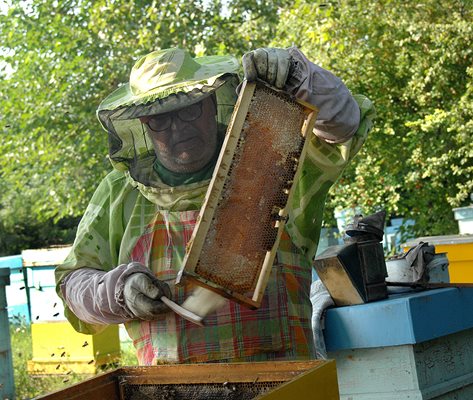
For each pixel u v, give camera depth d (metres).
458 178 10.65
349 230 3.46
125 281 2.52
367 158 10.38
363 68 10.70
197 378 2.16
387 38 10.59
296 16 10.45
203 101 2.70
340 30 10.25
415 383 3.22
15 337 11.61
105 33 13.46
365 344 3.26
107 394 2.25
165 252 2.73
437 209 10.87
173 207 2.71
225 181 2.22
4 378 6.57
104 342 8.09
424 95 10.27
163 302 2.46
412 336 3.16
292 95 2.34
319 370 1.86
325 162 2.82
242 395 2.09
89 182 14.70
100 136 14.55
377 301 3.34
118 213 2.88
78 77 14.48
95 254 2.89
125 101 2.70
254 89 2.28
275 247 2.26
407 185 10.63
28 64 14.30
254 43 13.10
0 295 6.62
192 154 2.66
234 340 2.62
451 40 9.85
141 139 2.79
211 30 13.40
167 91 2.58
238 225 2.23
